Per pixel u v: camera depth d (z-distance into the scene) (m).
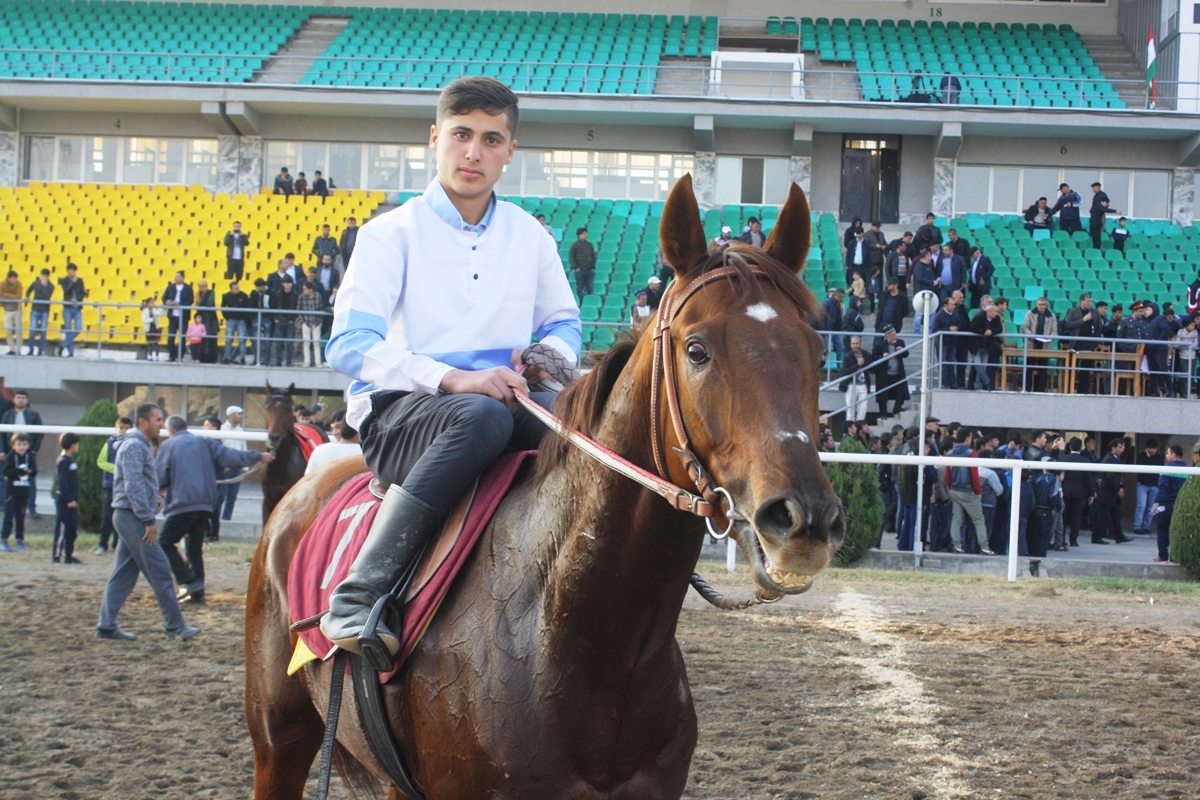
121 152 25.17
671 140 24.70
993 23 28.00
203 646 6.95
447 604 2.35
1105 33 28.22
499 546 2.33
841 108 23.45
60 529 10.14
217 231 22.25
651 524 2.07
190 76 25.86
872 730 5.31
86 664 6.41
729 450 1.81
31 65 25.95
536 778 2.11
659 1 28.61
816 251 21.12
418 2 28.83
